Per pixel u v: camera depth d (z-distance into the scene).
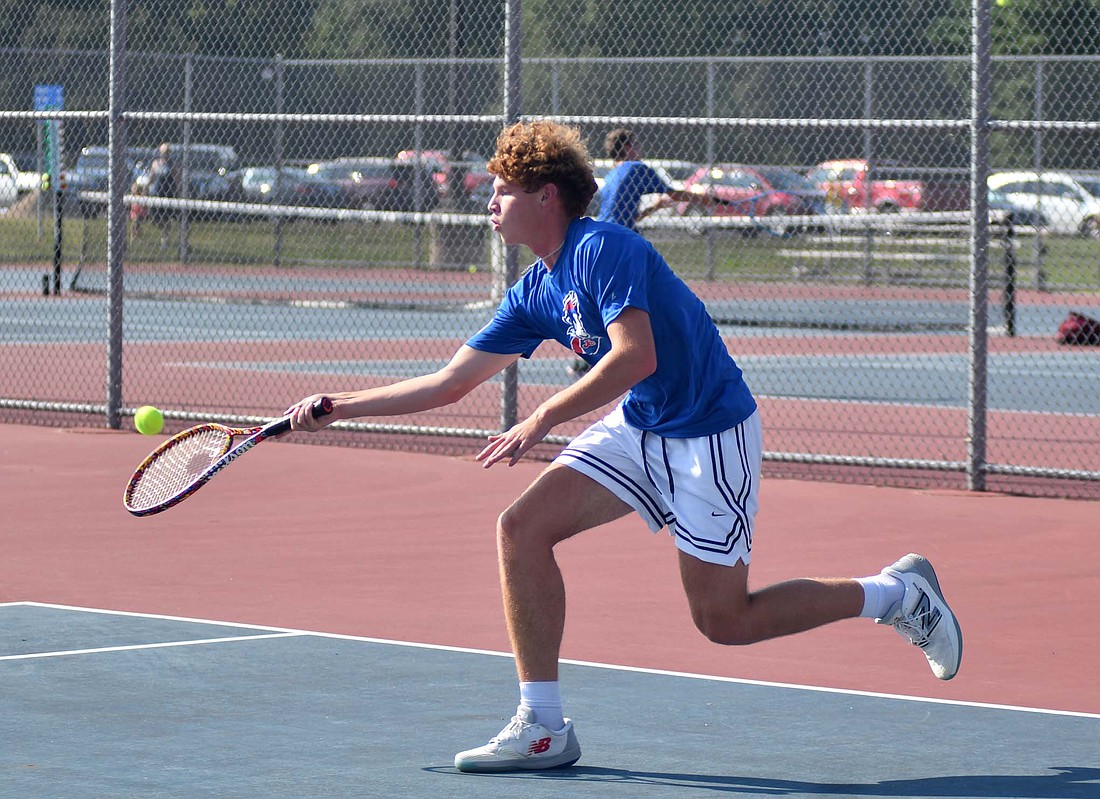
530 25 60.16
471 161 59.56
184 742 11.77
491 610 16.69
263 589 17.56
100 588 17.53
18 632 15.35
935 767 11.36
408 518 21.73
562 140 11.46
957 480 25.23
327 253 62.62
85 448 27.39
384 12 63.31
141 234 60.38
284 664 14.25
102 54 52.38
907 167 56.41
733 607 11.48
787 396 34.72
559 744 11.21
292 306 55.06
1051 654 15.03
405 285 59.09
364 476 24.95
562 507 11.41
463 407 32.59
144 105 63.75
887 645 15.41
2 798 10.38
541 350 44.72
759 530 21.00
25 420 30.91
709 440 11.28
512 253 26.11
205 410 31.78
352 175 63.00
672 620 16.30
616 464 11.52
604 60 49.59
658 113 58.59
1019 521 21.77
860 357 42.88
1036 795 10.70
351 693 13.28
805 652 15.08
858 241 56.72
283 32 65.31
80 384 36.38
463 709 12.81
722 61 51.62
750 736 12.14
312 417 11.91
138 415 15.45
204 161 61.66
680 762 11.45
